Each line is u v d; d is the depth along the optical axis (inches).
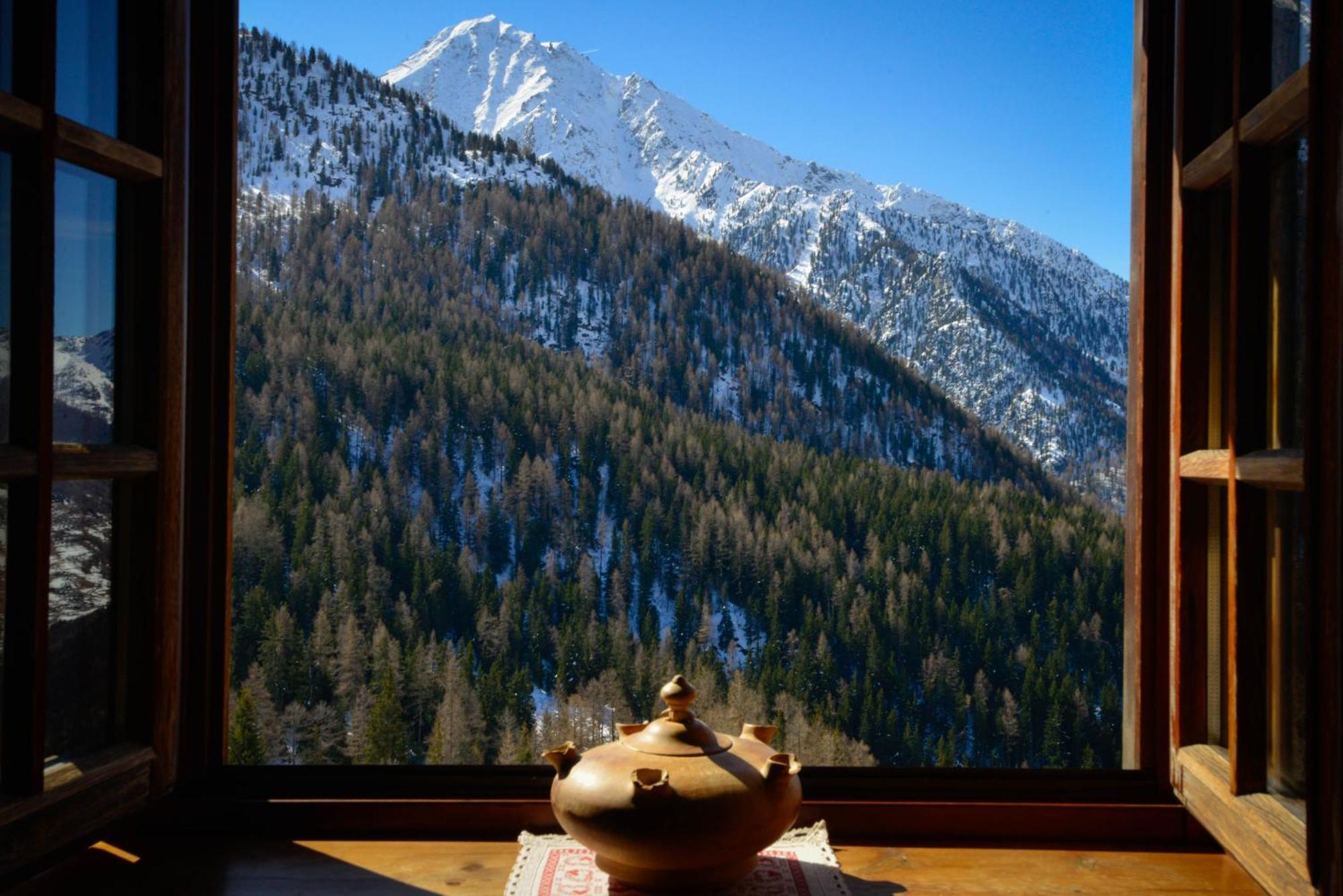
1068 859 51.0
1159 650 54.8
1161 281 54.7
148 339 48.1
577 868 48.1
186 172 52.6
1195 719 51.1
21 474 39.3
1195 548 50.5
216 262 55.4
